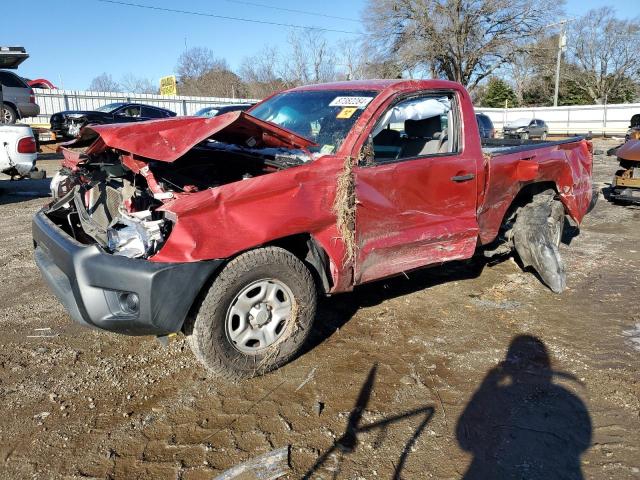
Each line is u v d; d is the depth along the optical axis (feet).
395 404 10.27
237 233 9.98
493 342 12.89
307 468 8.52
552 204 17.83
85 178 13.16
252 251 10.42
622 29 190.08
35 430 9.37
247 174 12.03
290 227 10.55
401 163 12.39
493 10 120.78
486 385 10.98
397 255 12.72
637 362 11.96
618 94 198.08
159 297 9.39
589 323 14.06
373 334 13.21
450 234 13.55
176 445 9.04
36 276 17.15
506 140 20.77
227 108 55.36
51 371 11.27
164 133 10.41
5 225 24.63
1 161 29.14
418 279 17.24
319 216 10.95
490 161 14.46
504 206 15.40
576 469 8.55
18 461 8.62
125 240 9.76
